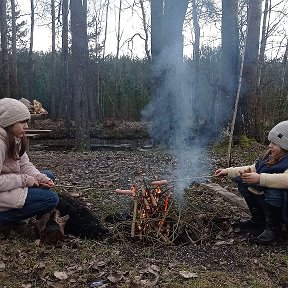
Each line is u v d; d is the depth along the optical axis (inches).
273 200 139.3
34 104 377.1
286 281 117.1
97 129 722.2
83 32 474.0
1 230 147.5
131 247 139.9
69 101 775.7
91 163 346.3
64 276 115.9
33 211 141.9
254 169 154.7
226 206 187.0
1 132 135.6
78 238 146.2
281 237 146.6
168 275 117.6
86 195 205.3
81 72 476.4
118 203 184.5
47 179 148.3
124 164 337.1
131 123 791.7
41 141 642.8
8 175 139.3
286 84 538.6
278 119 478.3
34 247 134.6
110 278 114.8
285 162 142.3
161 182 158.9
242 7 441.7
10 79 723.4
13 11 723.4
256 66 423.2
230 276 118.7
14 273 118.2
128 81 892.6
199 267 124.4
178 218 153.6
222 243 144.2
